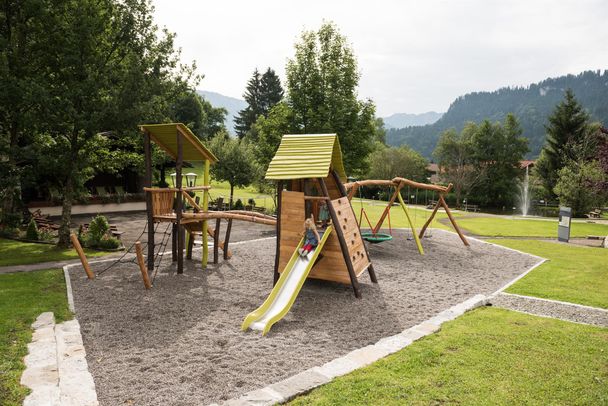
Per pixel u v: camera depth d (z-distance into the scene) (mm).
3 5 17203
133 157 23469
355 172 26125
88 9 16891
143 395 5715
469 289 11719
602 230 29234
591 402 5387
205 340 7758
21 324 8219
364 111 25453
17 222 21000
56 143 19031
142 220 27953
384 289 11570
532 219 37094
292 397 5375
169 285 11641
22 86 15344
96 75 17047
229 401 5215
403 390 5570
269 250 16938
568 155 55625
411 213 39656
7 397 5332
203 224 13984
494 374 6102
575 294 11016
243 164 38844
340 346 7543
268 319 8391
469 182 62000
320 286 11781
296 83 25719
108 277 12477
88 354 7117
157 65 20203
